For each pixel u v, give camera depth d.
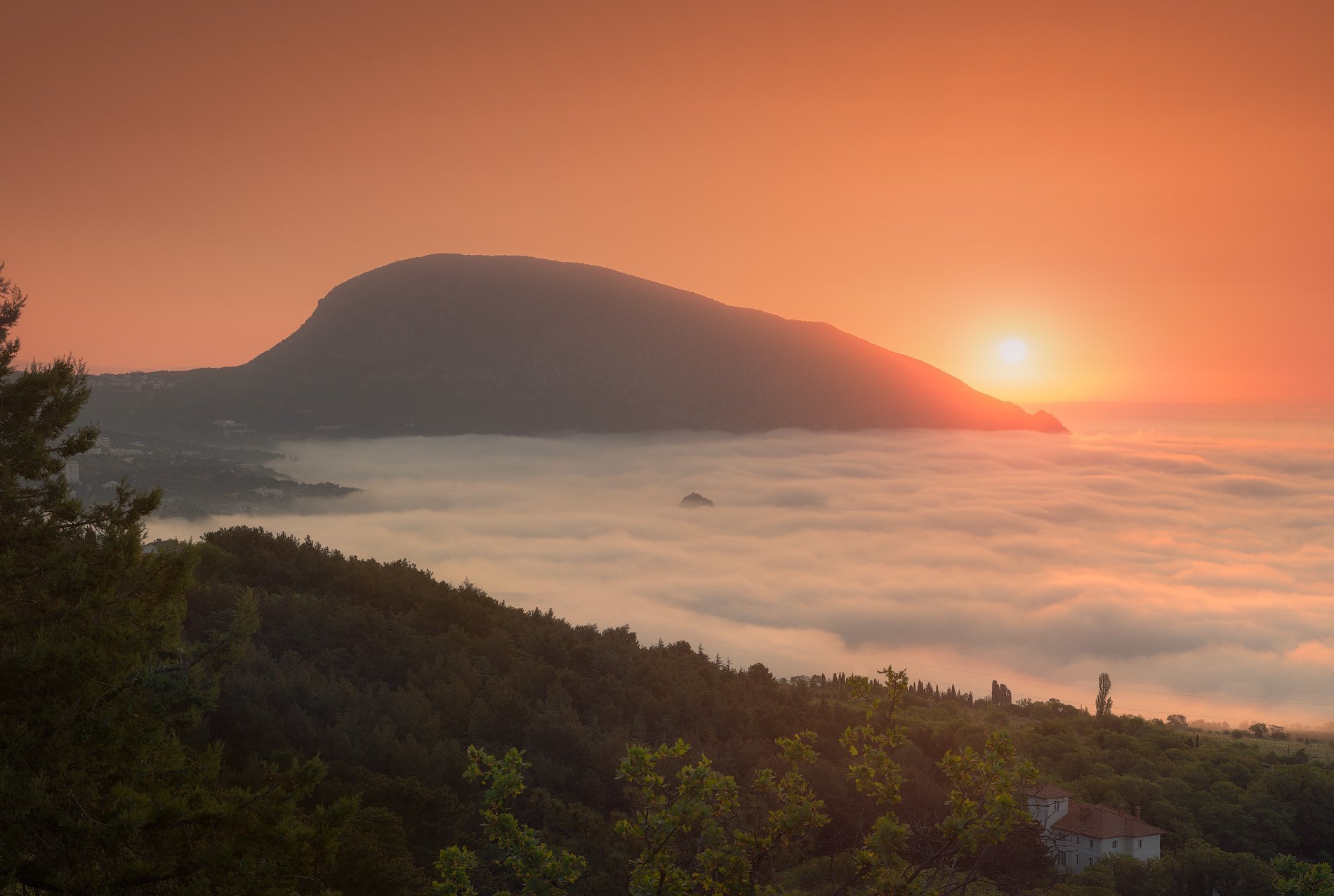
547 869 11.49
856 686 11.94
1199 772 83.12
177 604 17.61
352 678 53.34
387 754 41.25
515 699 52.31
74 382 19.72
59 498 18.30
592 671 67.62
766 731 63.66
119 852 14.43
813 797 11.52
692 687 68.44
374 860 24.62
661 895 10.89
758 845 11.12
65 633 15.34
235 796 15.66
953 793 11.18
